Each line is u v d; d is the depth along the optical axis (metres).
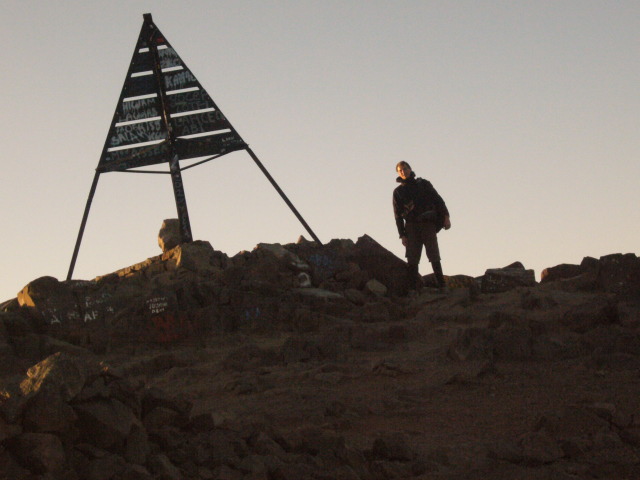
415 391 7.18
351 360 9.22
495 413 6.21
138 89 17.64
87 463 4.59
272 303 12.89
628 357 7.57
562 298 11.45
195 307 13.23
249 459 4.82
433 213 14.87
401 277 15.20
